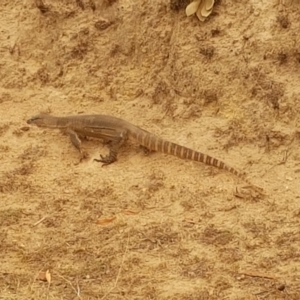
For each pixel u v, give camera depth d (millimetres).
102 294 8516
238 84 12070
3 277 8930
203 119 12086
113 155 11477
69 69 13492
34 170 11359
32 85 13539
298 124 11500
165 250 9414
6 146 11969
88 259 9250
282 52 12000
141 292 8562
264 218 10062
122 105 12844
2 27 14336
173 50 12789
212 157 11102
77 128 11898
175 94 12469
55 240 9688
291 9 12297
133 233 9773
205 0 12555
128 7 13430
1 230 9930
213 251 9375
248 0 12539
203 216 10125
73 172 11281
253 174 11016
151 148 11508
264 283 8711
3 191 10844
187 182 10867
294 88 11727
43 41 13969
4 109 13023
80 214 10250
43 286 8727
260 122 11648
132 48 13289
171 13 13031
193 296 8453
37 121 12102
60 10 13938
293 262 9117
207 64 12359
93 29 13656
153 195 10609
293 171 11016
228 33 12445
